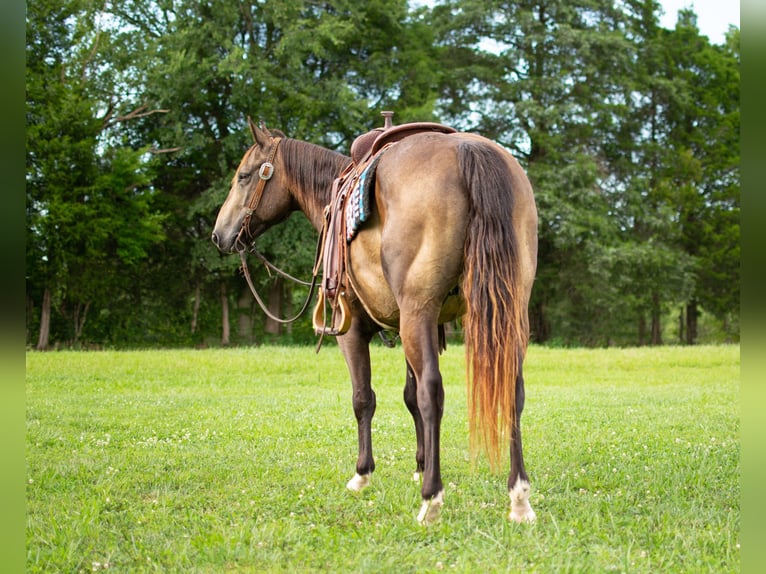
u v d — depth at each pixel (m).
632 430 8.15
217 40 27.69
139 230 27.03
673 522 4.48
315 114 28.44
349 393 12.21
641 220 33.16
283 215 6.35
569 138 33.53
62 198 25.52
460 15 32.44
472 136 4.53
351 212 4.74
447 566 3.76
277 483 5.77
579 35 31.17
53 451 7.16
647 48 35.94
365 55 32.06
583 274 31.52
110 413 9.71
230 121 29.70
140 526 4.66
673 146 37.53
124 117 28.52
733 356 18.70
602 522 4.48
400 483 5.67
